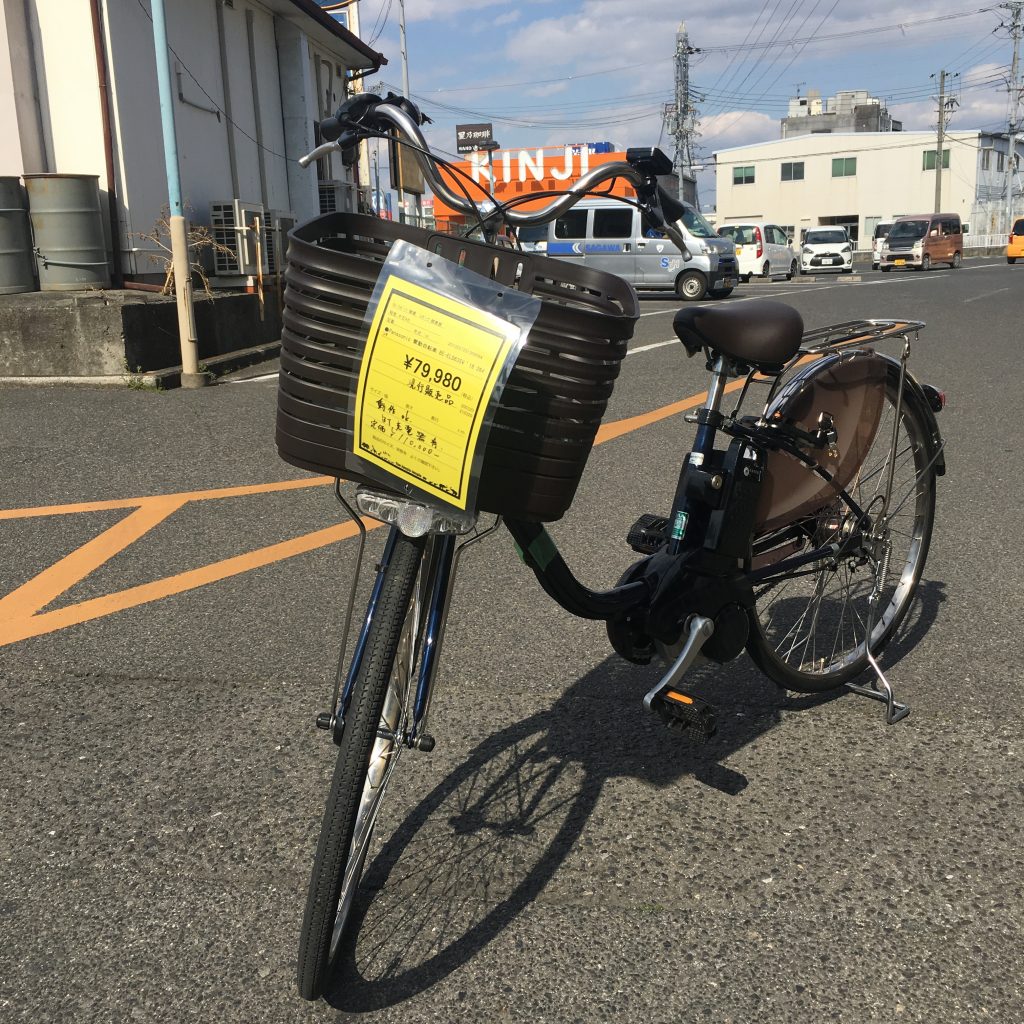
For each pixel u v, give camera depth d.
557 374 1.65
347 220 1.81
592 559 4.11
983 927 2.01
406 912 2.09
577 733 2.79
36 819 2.45
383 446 1.70
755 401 6.94
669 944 1.98
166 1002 1.87
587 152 21.81
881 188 64.50
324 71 17.81
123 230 10.45
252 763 2.68
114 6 10.19
